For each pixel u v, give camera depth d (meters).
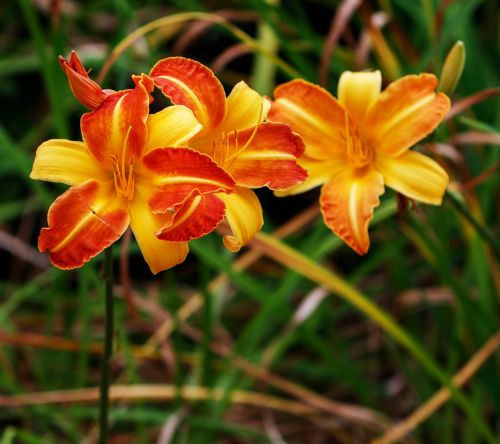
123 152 0.83
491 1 1.58
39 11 1.80
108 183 0.84
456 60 0.94
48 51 1.62
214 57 1.88
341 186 0.91
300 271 1.15
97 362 1.54
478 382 1.25
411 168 0.91
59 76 1.20
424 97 0.91
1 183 1.82
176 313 1.18
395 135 0.91
